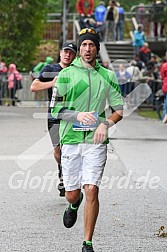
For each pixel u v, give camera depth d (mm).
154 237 11117
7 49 51000
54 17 64438
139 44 44000
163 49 49062
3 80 38188
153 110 35625
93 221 9633
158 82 35812
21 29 51000
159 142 22547
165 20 46375
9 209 12961
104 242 10766
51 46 55625
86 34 9961
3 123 28141
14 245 10539
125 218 12391
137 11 49844
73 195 10203
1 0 50438
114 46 45719
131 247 10508
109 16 45812
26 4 50594
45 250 10281
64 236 11094
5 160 18469
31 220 12141
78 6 44344
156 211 13000
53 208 13047
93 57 9984
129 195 14445
